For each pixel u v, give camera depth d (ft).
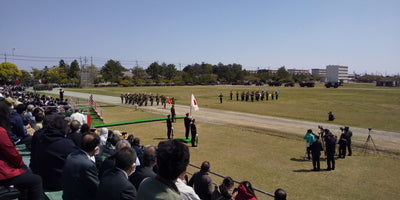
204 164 22.30
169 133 65.16
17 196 12.60
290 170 43.16
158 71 482.69
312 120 93.09
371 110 117.19
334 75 629.10
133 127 80.38
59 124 16.31
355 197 33.30
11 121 24.39
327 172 42.47
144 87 332.80
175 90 264.31
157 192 7.74
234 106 133.18
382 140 64.64
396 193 34.58
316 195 33.71
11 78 315.17
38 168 16.12
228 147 57.16
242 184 18.54
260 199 32.50
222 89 277.44
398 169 44.16
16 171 12.87
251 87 314.76
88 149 13.37
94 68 435.94
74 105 99.30
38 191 13.73
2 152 12.43
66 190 12.73
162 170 7.92
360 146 59.36
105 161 15.46
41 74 391.65
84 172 12.52
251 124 85.40
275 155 51.44
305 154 52.19
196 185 22.21
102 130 27.50
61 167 15.97
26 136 26.11
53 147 15.71
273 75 511.81
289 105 136.56
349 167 45.21
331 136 43.75
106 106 133.80
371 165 46.29
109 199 10.28
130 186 10.57
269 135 69.67
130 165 11.07
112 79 372.58
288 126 82.02
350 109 120.26
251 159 48.65
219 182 37.76
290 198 32.73
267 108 125.08
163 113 110.42
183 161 7.96
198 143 60.70
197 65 652.07
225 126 82.07
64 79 345.92
